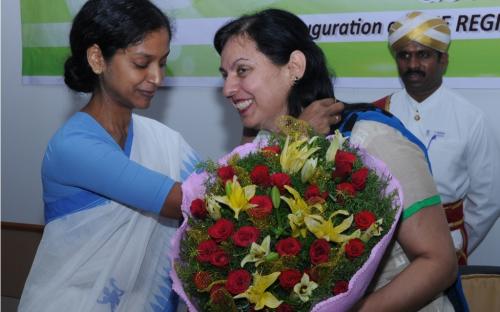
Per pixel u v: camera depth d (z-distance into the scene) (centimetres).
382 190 95
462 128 218
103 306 135
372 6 235
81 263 136
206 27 263
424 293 97
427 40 211
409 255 102
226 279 88
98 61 133
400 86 234
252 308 86
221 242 89
